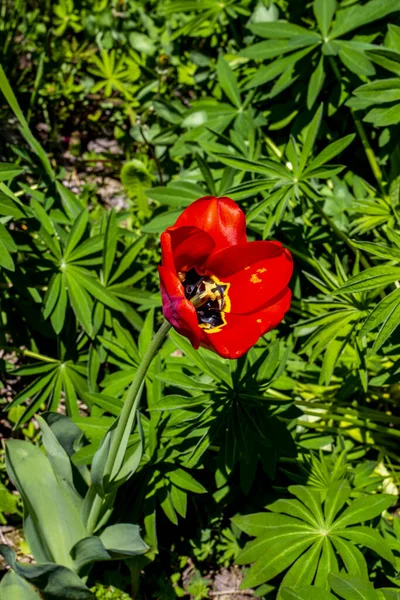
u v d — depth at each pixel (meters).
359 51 0.81
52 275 0.80
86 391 0.80
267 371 0.73
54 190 0.86
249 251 0.53
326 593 0.63
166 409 0.69
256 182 0.77
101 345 0.79
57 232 0.80
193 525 0.82
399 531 0.68
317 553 0.66
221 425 0.71
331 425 0.83
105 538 0.66
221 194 0.81
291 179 0.77
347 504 0.73
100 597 0.70
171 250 0.50
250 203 0.87
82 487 0.70
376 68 0.86
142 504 0.74
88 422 0.72
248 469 0.72
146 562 0.72
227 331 0.53
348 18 0.82
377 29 0.87
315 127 0.76
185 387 0.71
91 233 0.83
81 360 0.81
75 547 0.64
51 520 0.68
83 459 0.69
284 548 0.67
